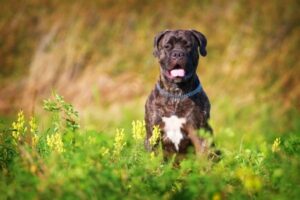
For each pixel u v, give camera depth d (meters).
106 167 5.65
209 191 5.40
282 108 16.42
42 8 22.27
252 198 5.62
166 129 8.15
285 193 5.61
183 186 5.79
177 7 20.11
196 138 8.04
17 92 20.17
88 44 20.44
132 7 20.70
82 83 19.48
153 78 18.75
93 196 5.15
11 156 6.30
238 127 15.56
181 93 8.06
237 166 6.38
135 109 16.94
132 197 5.30
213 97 17.28
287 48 18.16
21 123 6.47
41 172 5.64
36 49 21.36
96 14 21.06
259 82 17.53
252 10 19.19
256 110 16.31
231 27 19.05
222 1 19.66
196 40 8.45
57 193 5.16
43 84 20.09
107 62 19.80
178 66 7.96
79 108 18.47
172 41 8.23
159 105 8.14
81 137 6.33
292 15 18.81
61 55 20.56
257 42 18.47
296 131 12.73
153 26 20.00
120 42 20.14
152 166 5.83
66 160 5.73
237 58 18.28
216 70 18.19
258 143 8.42
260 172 6.40
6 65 21.27
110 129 14.47
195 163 5.93
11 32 22.08
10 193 5.26
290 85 17.28
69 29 21.16
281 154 6.54
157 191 5.61
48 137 6.26
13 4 22.83
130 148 6.86
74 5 21.72
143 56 19.53
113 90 18.62
